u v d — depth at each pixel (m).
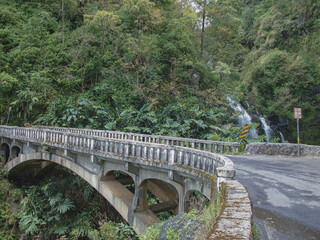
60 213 15.84
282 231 3.71
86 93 26.27
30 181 20.66
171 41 30.41
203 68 31.19
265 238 3.46
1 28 30.20
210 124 23.20
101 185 12.09
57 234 15.21
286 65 39.34
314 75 37.81
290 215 4.37
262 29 49.16
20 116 25.33
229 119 26.92
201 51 34.88
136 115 23.62
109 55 28.50
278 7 48.41
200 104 27.78
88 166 13.26
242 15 57.91
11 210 17.42
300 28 42.50
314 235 3.58
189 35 32.53
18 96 25.05
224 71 31.16
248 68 45.00
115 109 24.73
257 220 4.13
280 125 37.47
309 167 9.33
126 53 27.56
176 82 29.05
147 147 9.56
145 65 27.09
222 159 5.83
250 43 52.91
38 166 20.30
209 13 34.94
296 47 42.41
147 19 31.00
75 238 13.95
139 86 26.59
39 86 25.50
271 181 6.94
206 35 36.28
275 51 42.22
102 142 11.85
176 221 4.85
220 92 30.34
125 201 10.70
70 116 22.36
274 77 39.31
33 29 30.17
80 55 28.80
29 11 33.59
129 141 10.27
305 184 6.67
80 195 17.17
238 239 2.35
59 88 27.00
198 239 3.42
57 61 28.27
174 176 8.47
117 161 11.18
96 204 16.36
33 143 17.64
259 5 56.66
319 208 4.75
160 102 26.50
